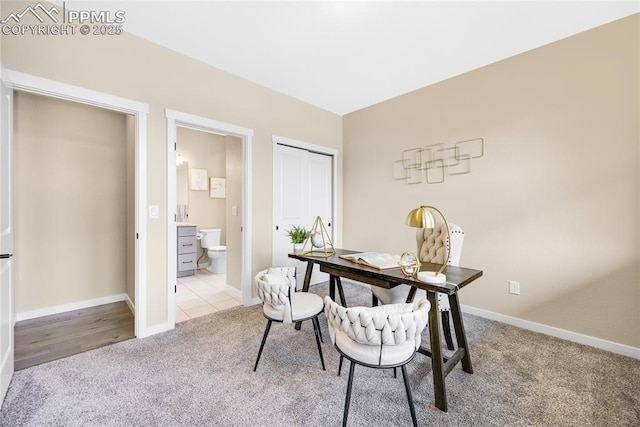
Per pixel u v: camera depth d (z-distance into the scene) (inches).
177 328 99.7
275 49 99.3
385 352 50.8
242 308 120.1
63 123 114.7
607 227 85.4
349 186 164.4
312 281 156.0
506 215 104.7
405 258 69.9
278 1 76.1
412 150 133.7
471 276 69.6
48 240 111.5
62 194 114.7
